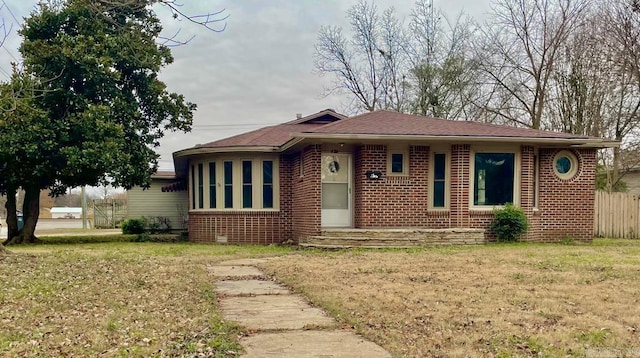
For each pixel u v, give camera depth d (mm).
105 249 13656
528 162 13898
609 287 6988
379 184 13688
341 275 8188
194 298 6641
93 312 5812
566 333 4707
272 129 18734
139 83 17625
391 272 8422
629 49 21125
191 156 17281
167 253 12430
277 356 4082
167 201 24406
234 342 4504
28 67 14961
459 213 13617
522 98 26828
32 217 17094
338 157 14375
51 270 8656
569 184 14438
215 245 15523
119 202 35906
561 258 10008
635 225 16969
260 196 16219
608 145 14117
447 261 9664
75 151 15023
